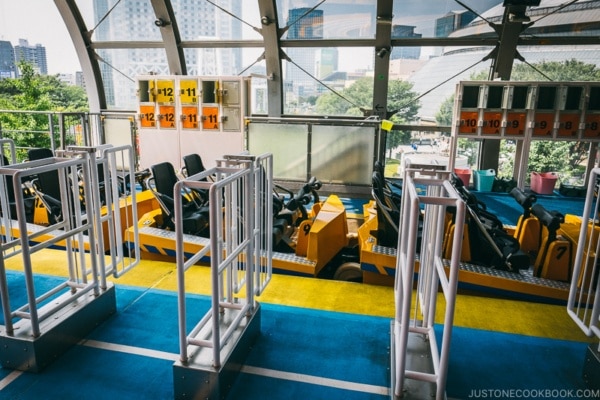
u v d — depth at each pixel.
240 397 2.25
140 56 8.82
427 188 2.46
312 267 3.79
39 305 3.02
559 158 8.45
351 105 8.23
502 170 8.64
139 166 8.91
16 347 2.37
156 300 3.19
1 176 3.04
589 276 3.45
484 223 3.87
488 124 6.88
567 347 2.75
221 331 2.46
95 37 8.63
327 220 4.12
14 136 10.41
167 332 2.79
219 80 7.46
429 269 2.31
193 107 7.66
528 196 4.10
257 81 8.44
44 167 2.34
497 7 7.12
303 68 8.12
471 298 3.39
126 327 2.85
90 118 8.98
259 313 2.77
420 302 2.56
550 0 7.00
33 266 3.73
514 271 3.58
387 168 8.62
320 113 8.53
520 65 7.59
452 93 7.94
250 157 2.43
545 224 3.64
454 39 7.47
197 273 3.69
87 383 2.32
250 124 7.66
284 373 2.45
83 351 2.59
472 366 2.54
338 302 3.28
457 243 1.69
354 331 2.88
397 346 2.17
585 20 7.02
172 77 7.61
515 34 7.15
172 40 8.26
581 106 6.58
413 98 8.01
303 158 7.73
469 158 8.55
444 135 8.25
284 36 7.95
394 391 2.09
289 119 7.52
